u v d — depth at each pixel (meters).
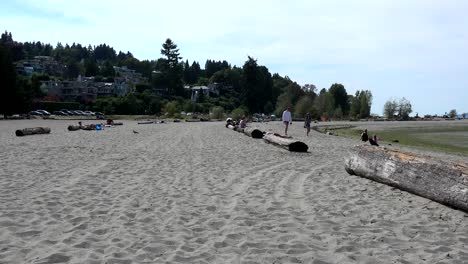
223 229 6.87
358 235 6.62
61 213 7.61
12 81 76.06
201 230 6.80
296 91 131.62
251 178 11.58
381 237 6.49
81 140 23.44
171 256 5.60
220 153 17.61
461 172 8.09
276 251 5.86
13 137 25.91
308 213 7.91
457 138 43.09
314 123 78.06
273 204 8.57
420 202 8.73
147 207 8.14
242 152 18.11
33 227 6.73
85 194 9.19
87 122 62.62
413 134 50.38
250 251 5.85
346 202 8.80
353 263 5.46
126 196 9.09
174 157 15.98
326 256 5.70
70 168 12.74
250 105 128.62
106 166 13.32
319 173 12.52
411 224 7.21
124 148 19.20
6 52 76.81
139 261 5.41
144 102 125.69
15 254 5.55
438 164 8.73
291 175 12.13
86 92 144.25
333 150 20.09
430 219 7.53
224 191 9.84
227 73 186.50
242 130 33.41
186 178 11.43
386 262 5.49
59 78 168.62
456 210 8.07
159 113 100.38
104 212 7.76
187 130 38.25
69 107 117.50
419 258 5.64
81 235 6.41
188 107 111.69
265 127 48.69
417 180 9.12
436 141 38.09
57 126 45.66
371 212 8.01
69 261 5.37
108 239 6.26
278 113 108.00
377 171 10.62
